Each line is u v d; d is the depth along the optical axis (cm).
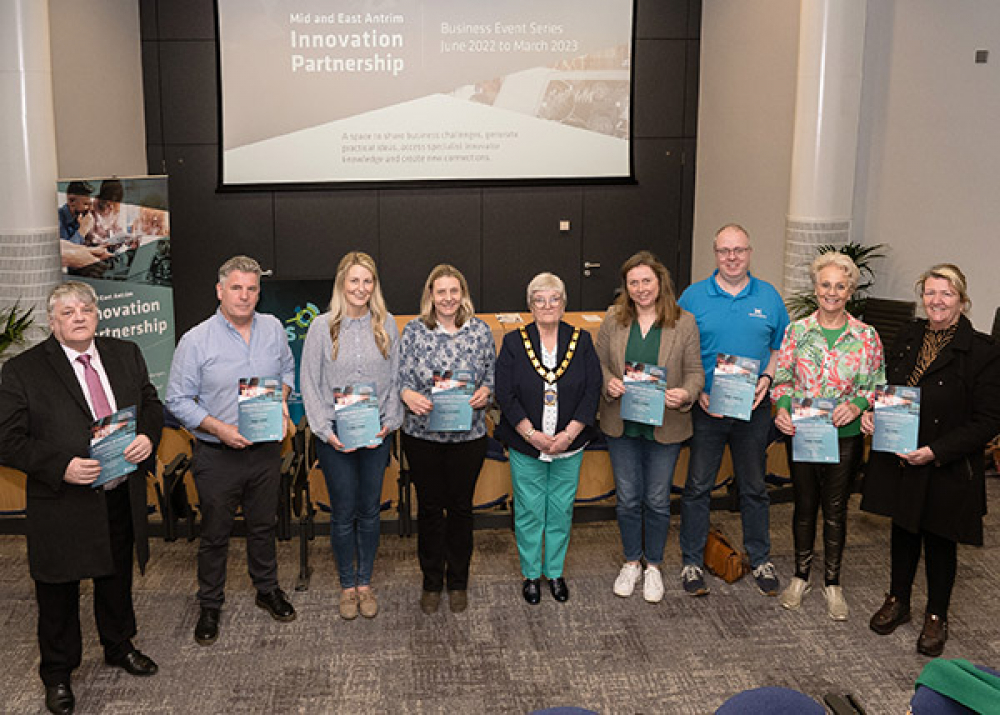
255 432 396
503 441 437
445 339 416
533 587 452
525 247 954
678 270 984
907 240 720
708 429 447
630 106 937
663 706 371
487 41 904
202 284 920
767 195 819
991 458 621
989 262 652
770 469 541
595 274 971
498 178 930
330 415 409
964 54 658
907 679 388
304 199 915
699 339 434
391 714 364
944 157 680
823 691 381
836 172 709
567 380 420
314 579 475
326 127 902
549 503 445
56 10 703
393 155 914
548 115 926
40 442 338
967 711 201
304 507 518
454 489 427
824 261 415
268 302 759
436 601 443
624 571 463
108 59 799
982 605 448
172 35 872
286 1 874
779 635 423
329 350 405
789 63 774
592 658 405
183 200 902
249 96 886
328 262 930
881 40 728
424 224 935
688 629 428
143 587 464
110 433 346
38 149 647
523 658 404
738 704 222
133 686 381
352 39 888
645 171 959
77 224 673
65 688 365
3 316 623
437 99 909
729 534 530
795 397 418
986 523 540
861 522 544
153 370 752
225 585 467
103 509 353
